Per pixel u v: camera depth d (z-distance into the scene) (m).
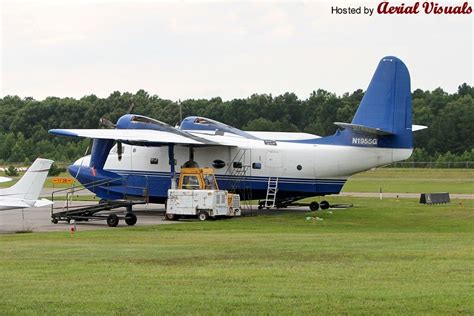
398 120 112.75
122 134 114.38
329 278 50.16
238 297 43.47
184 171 113.62
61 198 161.88
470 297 43.31
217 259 60.59
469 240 77.25
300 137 129.38
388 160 113.94
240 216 112.38
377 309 40.53
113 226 100.44
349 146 115.69
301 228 95.94
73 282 48.72
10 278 50.47
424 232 90.19
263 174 118.56
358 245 71.69
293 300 42.62
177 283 48.28
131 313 39.84
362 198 156.62
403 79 112.56
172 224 101.62
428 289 45.84
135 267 55.81
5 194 93.75
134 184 123.31
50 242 77.00
